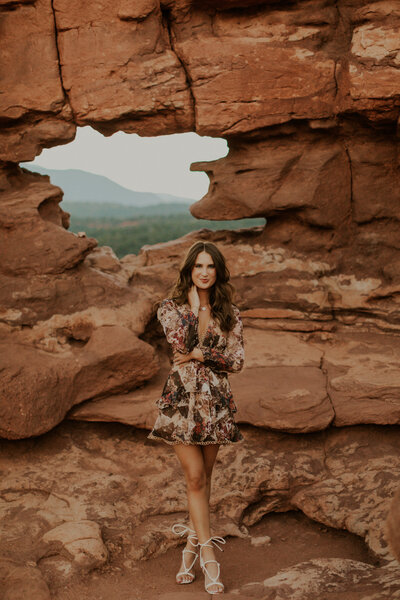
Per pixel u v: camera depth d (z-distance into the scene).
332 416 4.98
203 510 3.63
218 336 3.72
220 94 6.01
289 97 5.98
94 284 5.85
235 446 5.07
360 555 4.10
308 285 6.24
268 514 4.72
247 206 6.34
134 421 5.16
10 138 6.11
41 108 6.03
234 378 5.46
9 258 5.72
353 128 6.10
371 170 6.24
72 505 4.41
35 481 4.70
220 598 3.32
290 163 6.29
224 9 6.04
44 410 4.98
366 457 4.90
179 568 3.97
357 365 5.58
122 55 5.98
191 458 3.61
